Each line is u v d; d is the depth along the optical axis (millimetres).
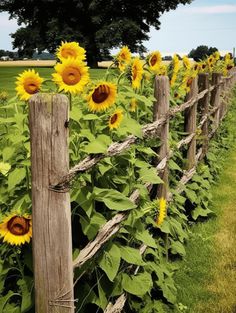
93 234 2697
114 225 2969
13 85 20297
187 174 5785
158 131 4340
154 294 4008
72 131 2918
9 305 2814
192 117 5914
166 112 4352
